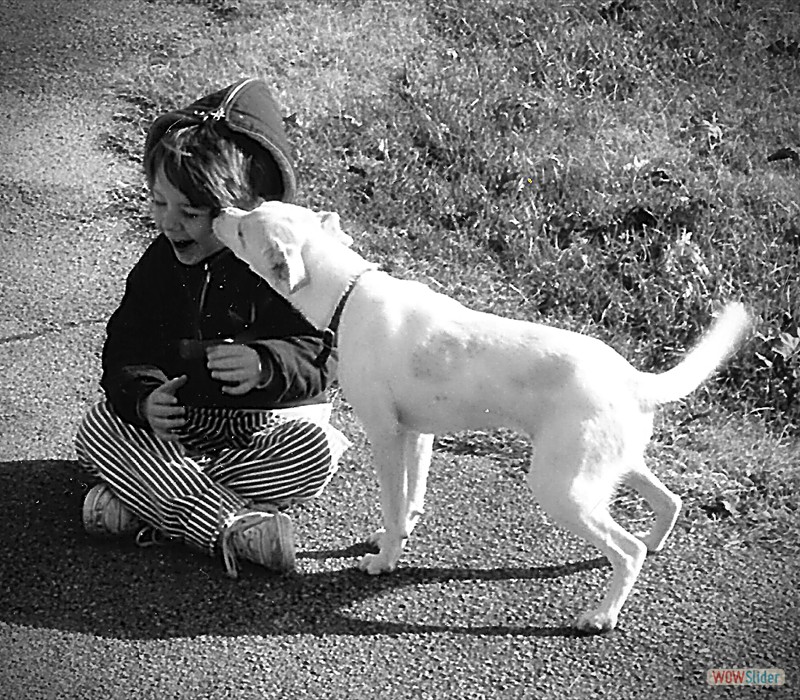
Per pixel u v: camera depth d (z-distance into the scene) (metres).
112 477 4.14
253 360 3.98
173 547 4.22
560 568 4.19
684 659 3.76
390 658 3.72
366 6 10.01
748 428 5.29
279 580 4.07
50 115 8.29
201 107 4.12
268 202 3.98
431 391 3.84
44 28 9.73
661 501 4.10
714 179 7.40
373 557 4.12
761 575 4.20
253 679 3.61
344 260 3.94
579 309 6.14
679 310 6.06
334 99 8.23
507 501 4.60
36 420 5.09
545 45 9.21
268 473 4.24
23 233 6.84
